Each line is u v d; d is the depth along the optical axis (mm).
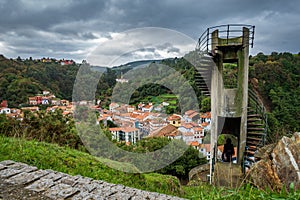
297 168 3475
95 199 1886
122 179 3395
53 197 1879
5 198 1835
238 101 7852
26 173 2312
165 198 2088
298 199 2016
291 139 3977
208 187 3562
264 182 3527
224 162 7578
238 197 2258
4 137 4207
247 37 7402
